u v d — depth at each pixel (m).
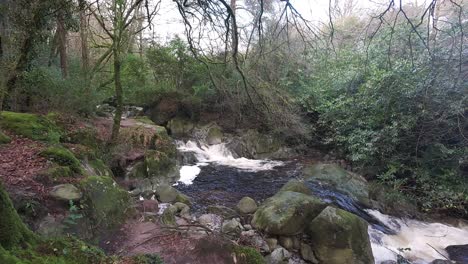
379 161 7.98
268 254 4.36
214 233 4.12
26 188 3.62
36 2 5.25
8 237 2.07
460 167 6.94
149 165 7.17
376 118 7.81
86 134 6.55
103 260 2.64
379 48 7.66
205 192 6.87
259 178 8.26
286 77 10.04
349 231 4.38
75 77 7.95
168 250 3.66
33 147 4.87
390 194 7.04
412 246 5.44
